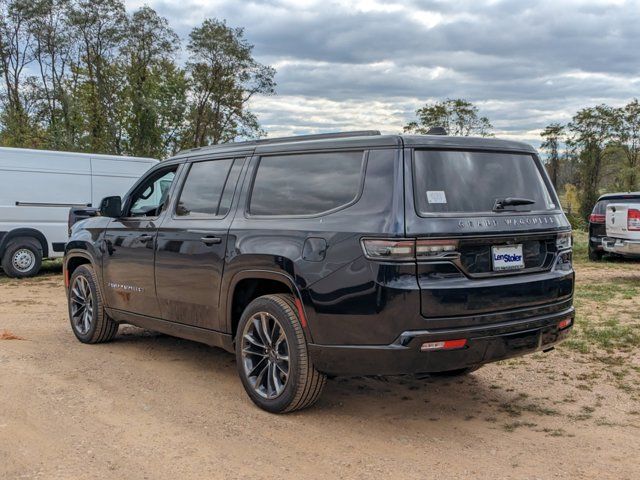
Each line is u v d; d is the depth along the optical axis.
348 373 4.09
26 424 4.22
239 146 5.21
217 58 39.56
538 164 4.70
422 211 3.91
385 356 3.87
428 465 3.67
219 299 4.91
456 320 3.88
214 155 5.39
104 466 3.60
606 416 4.55
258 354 4.63
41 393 4.88
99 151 31.98
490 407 4.75
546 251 4.45
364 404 4.78
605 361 5.97
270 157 4.86
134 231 5.90
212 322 5.05
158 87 33.88
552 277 4.38
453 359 3.90
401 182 3.94
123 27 32.25
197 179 5.47
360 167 4.20
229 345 4.96
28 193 12.41
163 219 5.61
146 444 3.93
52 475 3.47
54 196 12.69
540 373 5.62
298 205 4.49
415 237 3.82
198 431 4.16
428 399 4.93
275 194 4.70
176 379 5.38
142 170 13.80
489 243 4.07
